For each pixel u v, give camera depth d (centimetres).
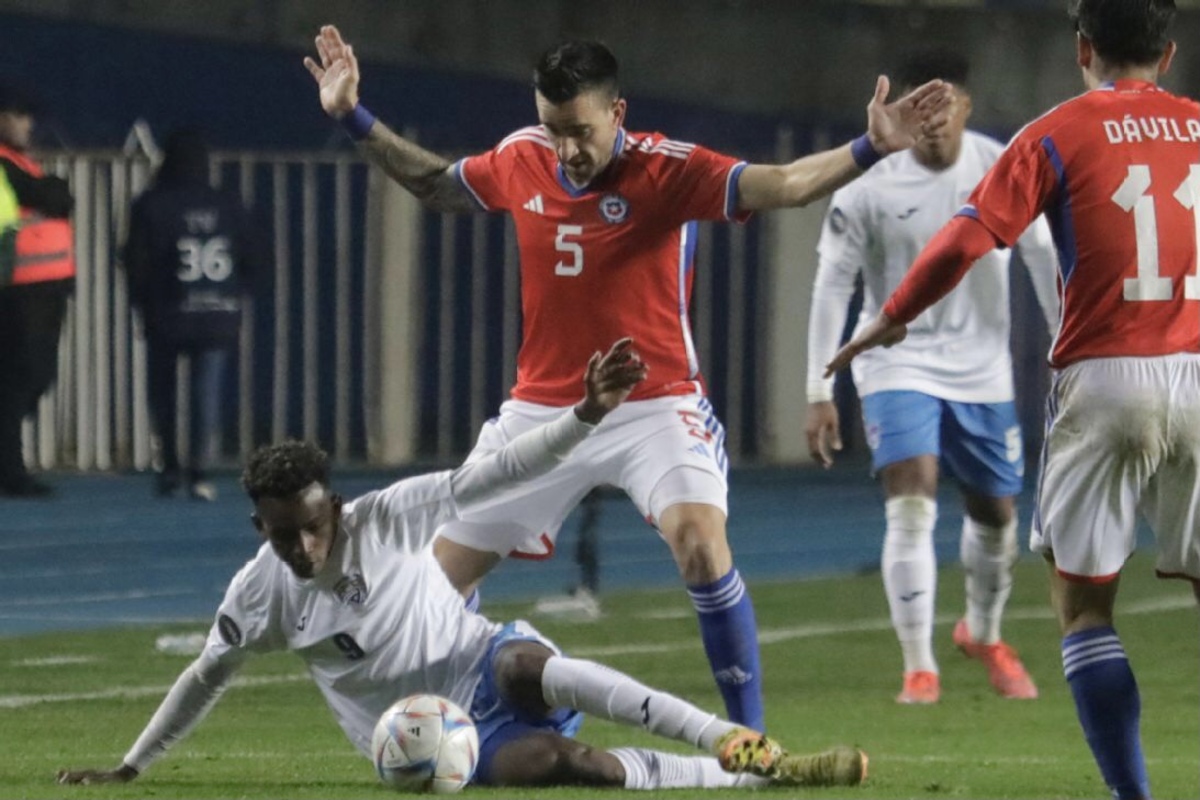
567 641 4166
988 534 3594
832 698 3528
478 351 7869
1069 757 2875
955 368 3541
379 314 7838
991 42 8550
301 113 8788
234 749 2897
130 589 4916
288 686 3575
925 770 2712
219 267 6550
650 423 2741
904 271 3503
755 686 2680
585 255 2739
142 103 8788
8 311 6462
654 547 5866
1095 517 2234
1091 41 2305
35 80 8669
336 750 2888
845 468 8162
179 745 2938
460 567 2783
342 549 2328
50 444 7600
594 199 2727
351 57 2878
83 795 2366
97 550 5591
